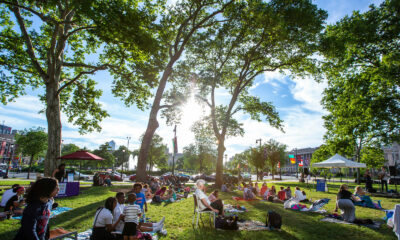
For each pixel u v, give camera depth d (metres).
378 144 27.89
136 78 18.84
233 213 8.50
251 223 7.02
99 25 12.12
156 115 15.23
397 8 19.67
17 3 13.54
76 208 8.34
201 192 6.64
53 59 14.52
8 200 6.83
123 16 12.30
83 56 20.19
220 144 19.47
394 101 19.22
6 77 16.33
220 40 19.44
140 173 14.08
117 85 19.92
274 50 19.12
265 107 20.25
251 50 19.02
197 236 5.52
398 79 17.88
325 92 27.48
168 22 17.62
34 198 2.64
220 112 19.61
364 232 6.13
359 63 23.16
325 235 5.84
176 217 7.59
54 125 14.27
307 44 17.41
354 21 21.44
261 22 15.95
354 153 31.58
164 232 5.68
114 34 13.13
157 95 15.50
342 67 22.17
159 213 8.23
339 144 29.94
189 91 20.27
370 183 16.27
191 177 36.56
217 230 6.11
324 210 9.12
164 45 17.03
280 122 20.11
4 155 73.12
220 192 16.39
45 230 2.80
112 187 16.19
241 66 21.81
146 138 14.62
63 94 20.47
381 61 20.78
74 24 16.14
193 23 17.17
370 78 20.41
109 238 4.41
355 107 21.25
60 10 15.16
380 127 21.39
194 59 21.53
